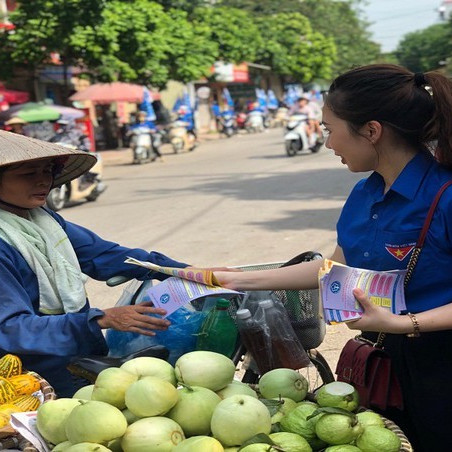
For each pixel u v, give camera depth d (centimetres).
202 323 299
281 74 4725
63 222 321
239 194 1247
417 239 217
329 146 230
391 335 238
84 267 324
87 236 326
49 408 219
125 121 2830
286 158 1914
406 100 216
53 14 1731
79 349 264
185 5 3095
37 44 1778
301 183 1348
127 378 223
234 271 278
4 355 277
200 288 267
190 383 231
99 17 1773
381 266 225
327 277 211
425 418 232
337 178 1384
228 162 1939
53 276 290
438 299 218
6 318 266
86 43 1767
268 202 1124
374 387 237
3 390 250
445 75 219
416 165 221
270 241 815
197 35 2750
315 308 324
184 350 296
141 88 2325
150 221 1022
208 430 219
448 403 228
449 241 215
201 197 1245
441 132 217
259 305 300
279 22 4716
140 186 1505
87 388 235
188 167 1873
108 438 204
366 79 217
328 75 4959
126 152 2612
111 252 325
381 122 217
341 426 209
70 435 206
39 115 1595
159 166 1986
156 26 2036
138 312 265
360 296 206
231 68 3697
